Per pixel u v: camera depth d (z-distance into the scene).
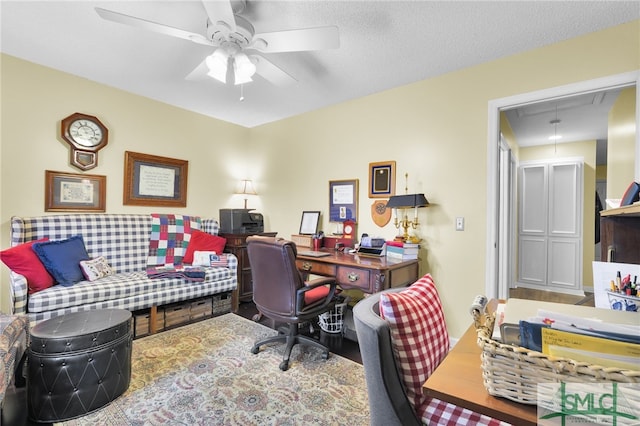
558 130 3.83
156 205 3.46
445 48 2.25
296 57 2.40
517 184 4.63
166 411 1.61
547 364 0.56
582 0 1.72
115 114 3.12
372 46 2.23
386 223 2.98
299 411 1.63
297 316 2.13
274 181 4.06
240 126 4.30
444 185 2.64
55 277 2.39
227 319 3.05
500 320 0.83
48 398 1.52
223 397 1.74
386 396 0.83
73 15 1.97
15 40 2.28
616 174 2.68
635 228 1.12
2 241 2.52
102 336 1.64
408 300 1.03
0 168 2.51
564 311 0.81
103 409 1.62
